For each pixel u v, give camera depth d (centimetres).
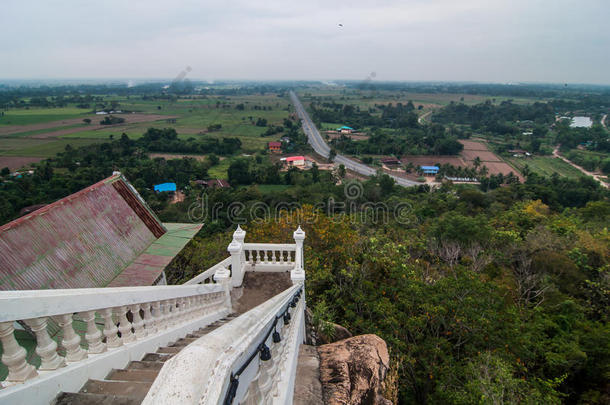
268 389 305
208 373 178
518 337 1046
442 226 2527
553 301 1538
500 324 1059
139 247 1169
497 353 997
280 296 493
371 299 1258
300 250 941
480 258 2009
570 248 2075
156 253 1166
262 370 301
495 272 1853
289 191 5462
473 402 830
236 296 891
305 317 902
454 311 1073
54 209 980
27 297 272
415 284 1196
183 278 1650
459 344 1052
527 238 2239
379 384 657
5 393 259
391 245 1688
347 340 768
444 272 1739
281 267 980
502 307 1181
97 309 367
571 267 1775
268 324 301
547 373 1102
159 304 526
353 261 1416
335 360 662
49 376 305
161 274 1173
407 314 1203
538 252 2000
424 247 2153
